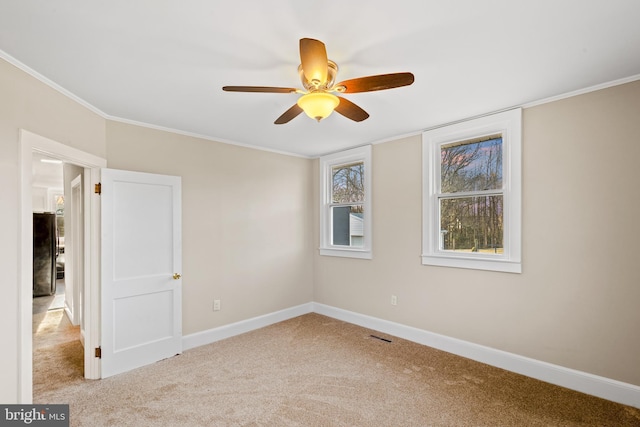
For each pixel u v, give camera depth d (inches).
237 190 149.7
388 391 96.2
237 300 148.3
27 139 76.5
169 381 103.0
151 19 60.0
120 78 84.2
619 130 89.2
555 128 100.0
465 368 111.1
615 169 89.8
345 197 169.8
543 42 69.1
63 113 90.5
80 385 100.7
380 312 149.4
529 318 105.5
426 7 57.2
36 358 121.7
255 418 83.4
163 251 121.9
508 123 110.0
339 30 64.1
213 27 62.7
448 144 129.1
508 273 110.0
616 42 69.1
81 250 140.7
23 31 63.1
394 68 80.3
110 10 57.0
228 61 76.0
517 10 58.2
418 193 135.0
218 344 134.6
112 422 81.8
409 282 138.2
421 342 133.6
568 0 55.5
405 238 139.6
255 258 155.9
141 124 119.5
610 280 90.8
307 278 180.9
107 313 106.6
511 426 79.8
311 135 139.8
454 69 81.1
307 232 181.3
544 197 102.2
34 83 79.6
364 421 82.0
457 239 126.2
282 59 75.2
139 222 115.6
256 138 143.9
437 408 87.4
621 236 89.0
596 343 93.0
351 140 148.4
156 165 123.3
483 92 95.6
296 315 173.6
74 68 78.5
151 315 117.6
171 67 78.6
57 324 163.8
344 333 146.7
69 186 170.2
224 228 144.4
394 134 139.3
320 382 101.7
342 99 76.4
